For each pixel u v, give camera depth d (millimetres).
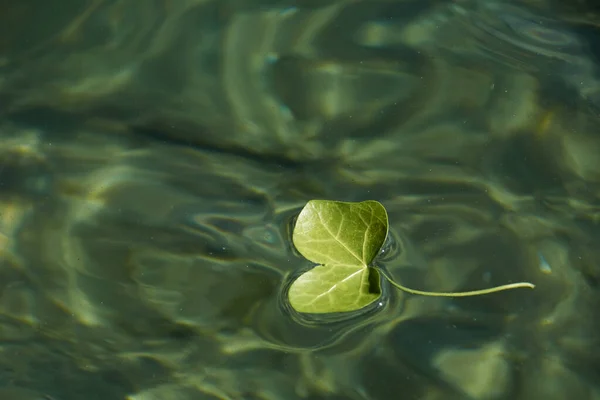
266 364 1063
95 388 1058
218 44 1184
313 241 1074
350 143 1141
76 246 1105
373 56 1174
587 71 1165
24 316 1082
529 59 1171
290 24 1189
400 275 1085
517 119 1146
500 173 1124
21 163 1135
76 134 1146
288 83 1165
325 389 1055
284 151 1139
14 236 1108
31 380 1060
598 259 1092
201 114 1154
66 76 1172
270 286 1087
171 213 1115
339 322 1074
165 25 1192
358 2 1199
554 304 1077
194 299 1085
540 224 1104
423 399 1052
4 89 1165
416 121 1147
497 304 1078
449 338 1067
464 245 1096
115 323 1079
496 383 1056
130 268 1097
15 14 1197
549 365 1061
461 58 1172
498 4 1196
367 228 1073
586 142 1136
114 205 1118
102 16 1197
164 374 1062
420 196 1115
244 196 1120
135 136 1146
